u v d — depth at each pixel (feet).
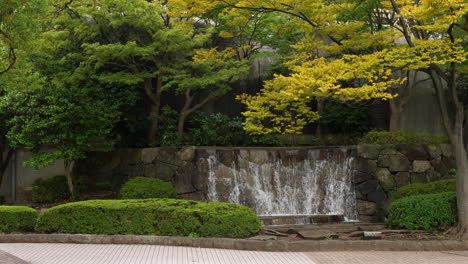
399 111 52.80
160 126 53.47
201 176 45.93
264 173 46.98
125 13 46.83
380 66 30.55
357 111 55.42
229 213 31.71
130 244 31.17
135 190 39.60
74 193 49.26
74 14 49.24
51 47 45.62
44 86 44.70
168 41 48.24
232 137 52.65
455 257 26.71
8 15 30.76
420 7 27.48
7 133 46.62
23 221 33.63
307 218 40.55
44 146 52.70
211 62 49.78
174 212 31.89
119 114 48.85
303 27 36.19
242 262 25.22
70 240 31.78
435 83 33.32
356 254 27.96
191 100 54.34
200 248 29.89
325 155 47.19
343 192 45.83
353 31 35.70
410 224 32.96
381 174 44.96
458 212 31.58
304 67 29.78
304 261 25.62
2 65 35.60
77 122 45.88
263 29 53.83
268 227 36.99
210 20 55.98
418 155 45.47
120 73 48.75
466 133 31.86
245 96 41.81
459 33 40.34
